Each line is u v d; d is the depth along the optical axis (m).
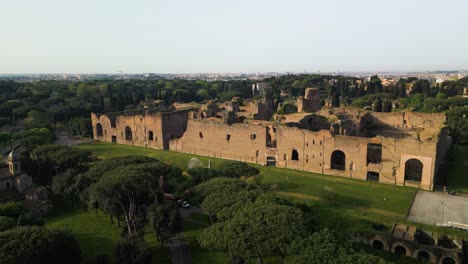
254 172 74.31
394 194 75.69
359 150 86.56
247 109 145.12
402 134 103.88
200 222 62.19
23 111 159.12
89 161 84.62
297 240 36.59
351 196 74.38
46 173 77.44
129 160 69.50
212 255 51.31
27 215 56.00
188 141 117.56
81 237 57.53
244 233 38.78
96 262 46.28
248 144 104.50
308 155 94.38
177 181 77.94
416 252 51.12
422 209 66.94
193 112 129.50
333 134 90.12
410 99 187.50
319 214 64.19
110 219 64.50
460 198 72.94
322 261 33.09
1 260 37.25
